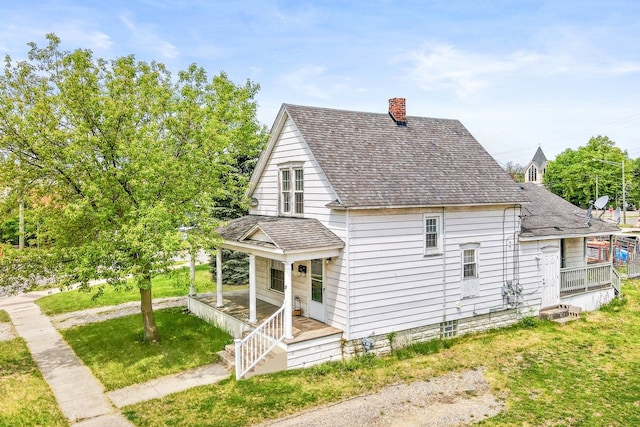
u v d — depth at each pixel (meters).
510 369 13.02
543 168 88.94
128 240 12.38
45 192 13.60
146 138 13.19
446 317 15.65
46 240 14.58
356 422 9.98
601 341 15.48
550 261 18.59
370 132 16.75
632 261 26.62
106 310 20.72
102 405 10.95
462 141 18.72
